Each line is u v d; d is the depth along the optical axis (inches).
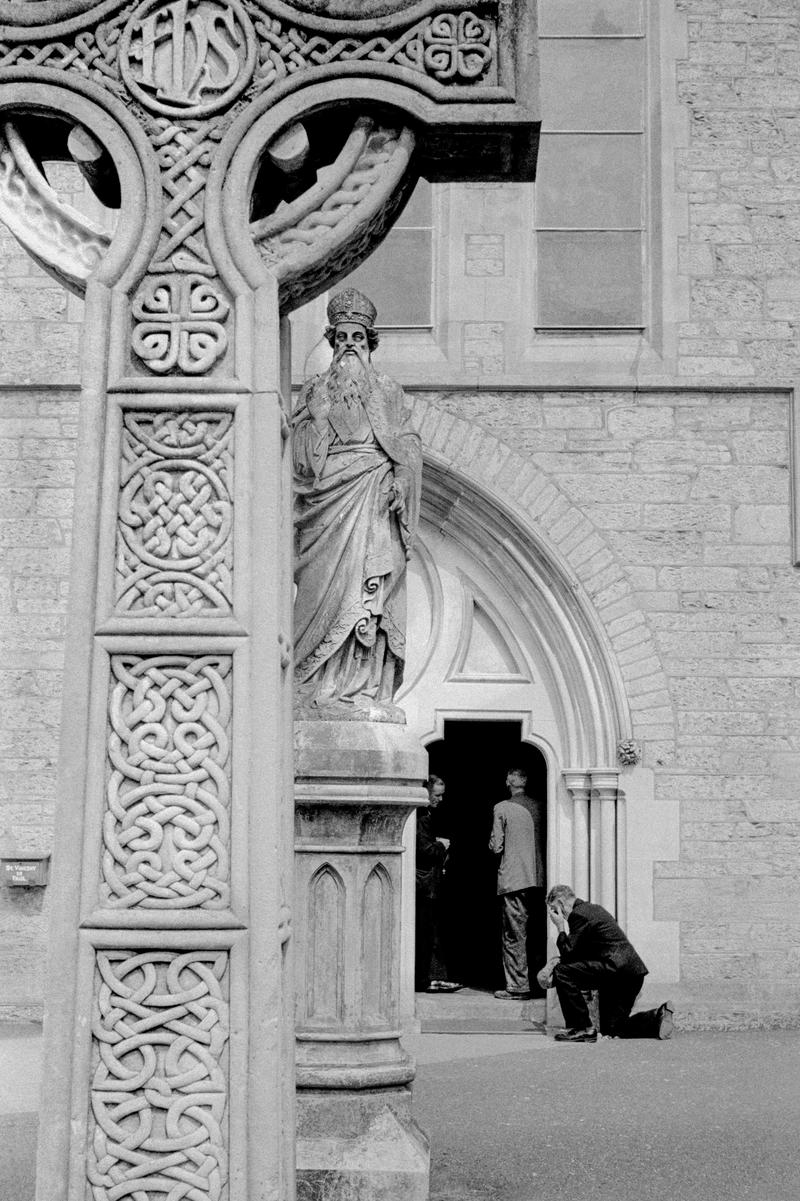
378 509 205.5
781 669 435.2
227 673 125.7
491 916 561.6
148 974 121.3
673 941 425.1
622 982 396.8
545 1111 273.1
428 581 452.1
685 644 436.1
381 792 199.0
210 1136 119.4
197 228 133.0
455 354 447.8
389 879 204.7
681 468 442.6
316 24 136.3
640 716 434.0
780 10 462.0
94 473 128.0
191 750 124.0
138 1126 120.0
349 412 205.0
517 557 442.9
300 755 198.4
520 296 451.5
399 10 137.3
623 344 450.6
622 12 466.0
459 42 137.6
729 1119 264.8
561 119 462.0
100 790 123.6
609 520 441.4
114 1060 120.5
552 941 436.8
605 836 429.7
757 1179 213.3
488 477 442.6
